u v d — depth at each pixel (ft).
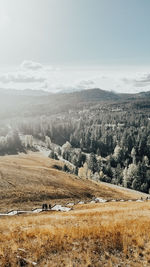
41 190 175.52
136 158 546.26
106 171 458.50
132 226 43.32
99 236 36.65
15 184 176.55
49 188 188.44
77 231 39.04
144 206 92.02
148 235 37.60
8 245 33.40
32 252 31.09
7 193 151.12
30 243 33.86
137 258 30.04
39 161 383.24
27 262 28.48
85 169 386.52
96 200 155.74
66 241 34.55
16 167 240.94
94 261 28.86
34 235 38.24
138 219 52.39
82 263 28.27
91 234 37.93
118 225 43.93
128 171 398.42
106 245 33.30
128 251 31.50
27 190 167.53
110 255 30.53
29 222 54.24
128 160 510.58
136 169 398.83
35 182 196.75
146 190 370.53
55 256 30.07
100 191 228.43
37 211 95.45
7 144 528.22
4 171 208.33
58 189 192.65
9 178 188.96
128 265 28.25
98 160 491.72
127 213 66.95
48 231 39.70
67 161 514.68
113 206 103.35
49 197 165.68
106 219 54.60
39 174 229.45
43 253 30.50
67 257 29.73
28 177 207.51
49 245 32.99
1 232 42.52
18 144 576.61
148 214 63.57
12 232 40.37
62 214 73.46
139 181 386.32
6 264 27.96
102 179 418.31
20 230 42.47
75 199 177.17
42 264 27.91
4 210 118.42
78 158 502.79
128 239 35.14
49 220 56.24
